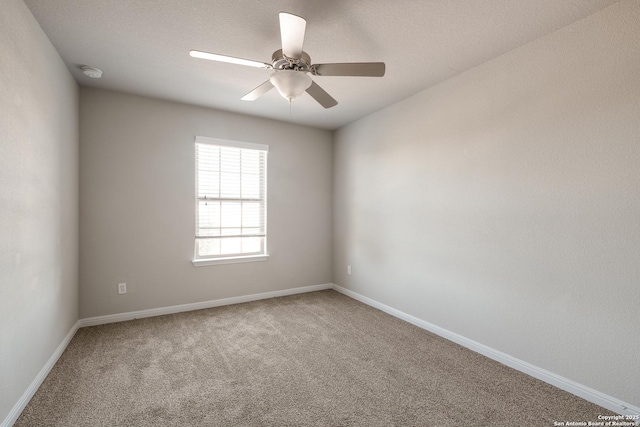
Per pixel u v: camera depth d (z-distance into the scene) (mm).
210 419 1657
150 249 3203
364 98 3154
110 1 1695
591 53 1806
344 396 1872
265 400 1826
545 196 2029
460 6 1728
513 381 2039
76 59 2359
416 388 1960
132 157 3102
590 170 1818
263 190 3930
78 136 2828
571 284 1904
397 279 3279
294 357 2365
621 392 1700
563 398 1852
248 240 3834
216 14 1812
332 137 4406
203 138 3436
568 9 1756
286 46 1604
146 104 3158
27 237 1745
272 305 3645
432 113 2848
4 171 1491
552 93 1985
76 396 1838
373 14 1797
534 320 2094
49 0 1683
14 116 1592
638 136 1642
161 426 1602
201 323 3043
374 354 2424
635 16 1643
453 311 2668
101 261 2973
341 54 2262
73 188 2670
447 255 2719
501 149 2285
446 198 2723
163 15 1824
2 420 1482
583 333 1852
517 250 2189
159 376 2074
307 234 4234
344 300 3871
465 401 1827
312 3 1702
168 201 3285
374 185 3609
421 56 2295
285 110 3551
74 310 2740
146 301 3193
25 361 1729
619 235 1710
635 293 1653
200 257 3518
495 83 2318
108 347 2486
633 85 1655
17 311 1630
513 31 1975
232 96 3129
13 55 1579
